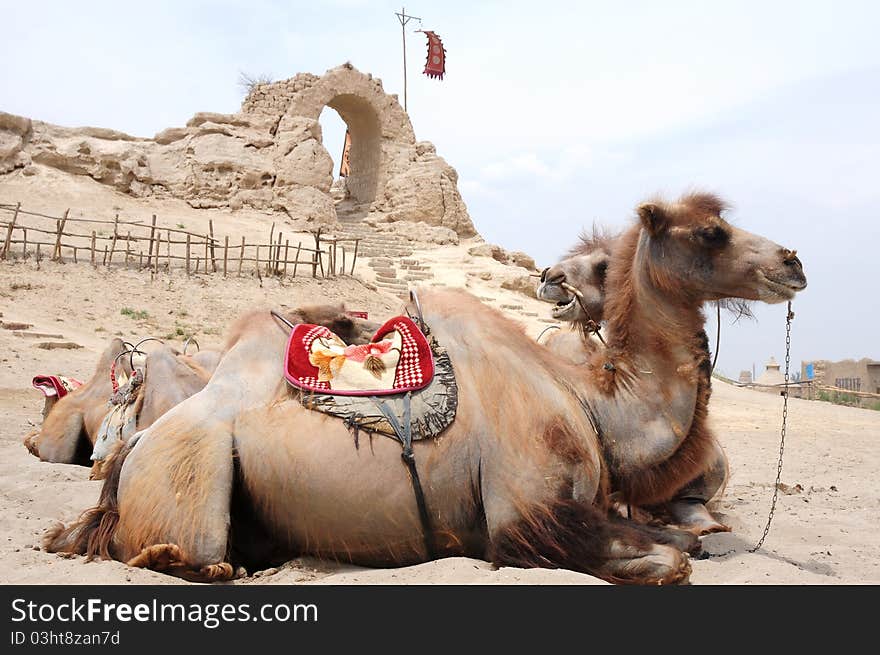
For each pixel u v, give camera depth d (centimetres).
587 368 536
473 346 508
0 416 1248
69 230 3047
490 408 485
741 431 1766
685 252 497
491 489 473
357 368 498
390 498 473
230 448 485
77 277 2416
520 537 464
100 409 916
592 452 488
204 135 4112
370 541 483
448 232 4384
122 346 952
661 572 445
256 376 511
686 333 505
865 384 3766
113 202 3675
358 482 473
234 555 507
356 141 4862
